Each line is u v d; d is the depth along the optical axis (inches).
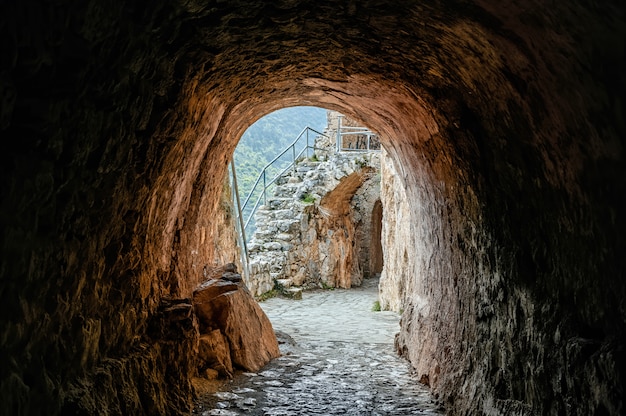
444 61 140.3
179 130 158.1
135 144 128.1
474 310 177.0
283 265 581.9
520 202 135.0
